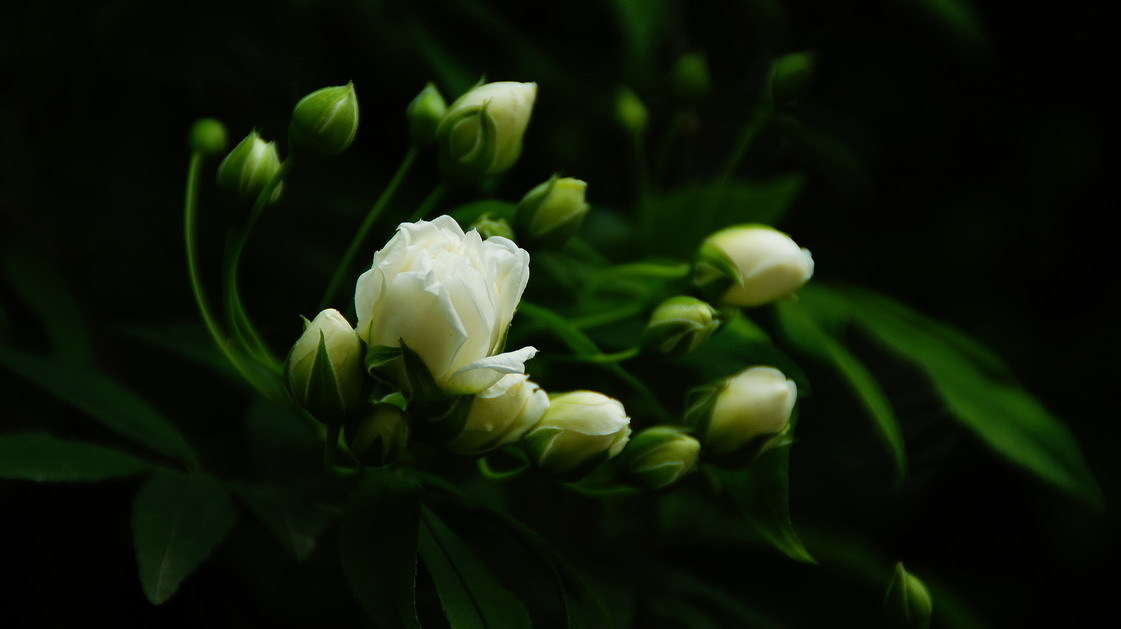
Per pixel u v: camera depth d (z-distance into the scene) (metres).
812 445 0.54
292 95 0.52
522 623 0.44
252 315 0.53
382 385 0.48
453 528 0.49
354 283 0.52
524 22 0.57
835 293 0.50
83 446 0.45
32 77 0.52
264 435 0.48
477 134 0.47
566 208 0.48
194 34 0.53
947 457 0.55
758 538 0.50
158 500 0.45
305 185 0.53
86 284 0.52
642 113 0.52
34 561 0.50
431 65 0.52
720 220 0.51
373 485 0.45
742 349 0.48
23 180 0.52
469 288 0.44
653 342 0.47
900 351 0.50
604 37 0.57
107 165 0.52
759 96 0.56
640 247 0.52
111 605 0.50
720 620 0.49
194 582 0.50
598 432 0.46
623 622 0.47
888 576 0.50
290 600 0.50
